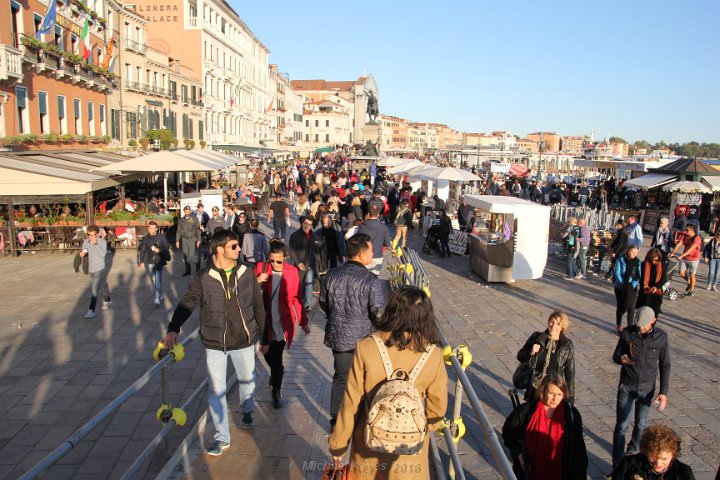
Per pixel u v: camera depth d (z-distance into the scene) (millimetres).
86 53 29344
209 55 56219
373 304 5156
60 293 13805
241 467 5164
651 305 10391
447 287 14812
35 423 7129
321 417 6359
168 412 5176
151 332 10852
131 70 38312
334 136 127562
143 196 30109
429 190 33406
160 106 43406
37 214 20047
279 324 6500
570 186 39500
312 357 8703
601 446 6703
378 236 11742
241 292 5320
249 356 5566
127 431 6867
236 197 27266
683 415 7512
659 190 31391
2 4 22000
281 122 97750
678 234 17484
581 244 15844
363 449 3129
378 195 18938
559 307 12898
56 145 26875
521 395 7875
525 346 5852
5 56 21484
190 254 15461
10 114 22984
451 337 10602
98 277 11703
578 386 8398
